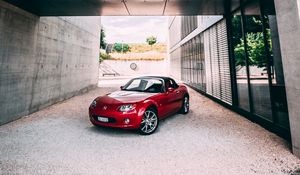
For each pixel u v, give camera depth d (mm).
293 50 3082
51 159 3301
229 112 6730
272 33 4523
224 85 7559
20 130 4887
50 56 7910
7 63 5434
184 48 15984
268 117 4832
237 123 5402
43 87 7492
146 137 4383
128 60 34031
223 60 7535
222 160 3244
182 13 6875
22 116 6246
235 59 6688
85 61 12312
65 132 4738
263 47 4863
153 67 34562
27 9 6137
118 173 2859
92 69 13828
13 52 5668
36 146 3859
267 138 4207
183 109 6520
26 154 3490
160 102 5012
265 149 3645
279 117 4406
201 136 4418
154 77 5957
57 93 8695
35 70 6887
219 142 4043
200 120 5805
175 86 6281
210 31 8953
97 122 4602
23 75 6215
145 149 3721
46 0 5395
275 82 4500
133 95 4961
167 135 4516
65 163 3160
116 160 3270
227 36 6875
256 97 5379
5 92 5414
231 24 6727
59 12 6520
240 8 5867
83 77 12039
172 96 5660
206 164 3115
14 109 5832
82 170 2945
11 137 4371
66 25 9367
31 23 6516
